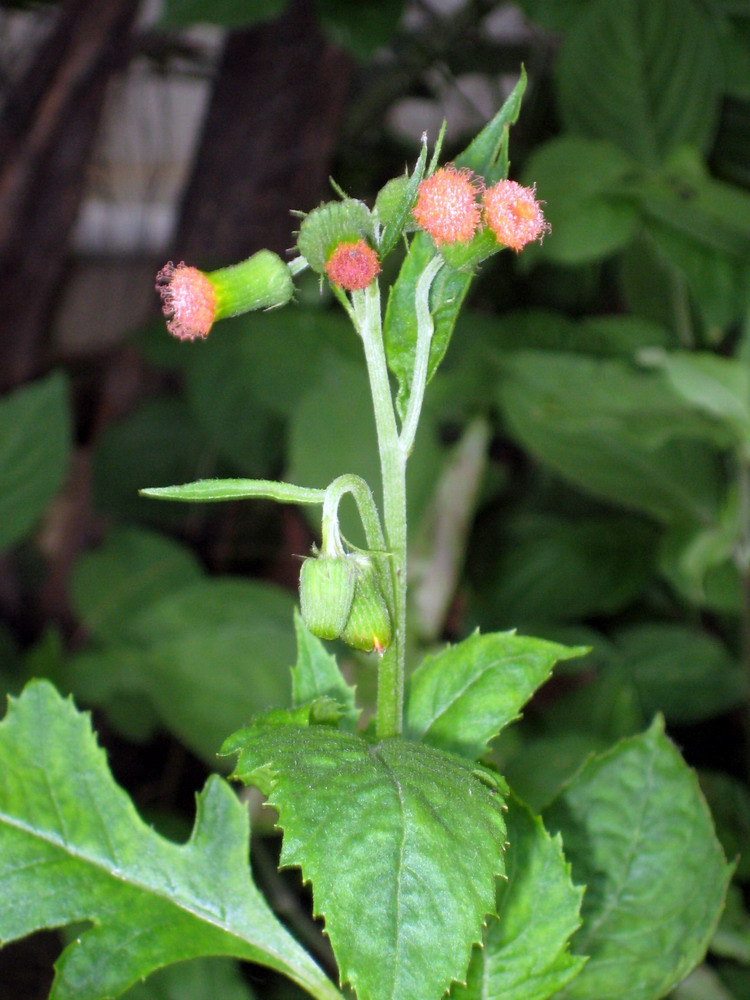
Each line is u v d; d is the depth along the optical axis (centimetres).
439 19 63
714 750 46
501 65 65
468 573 53
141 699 45
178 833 39
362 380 44
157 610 42
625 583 48
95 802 25
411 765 23
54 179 57
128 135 71
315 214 24
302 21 58
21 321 58
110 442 60
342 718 25
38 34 58
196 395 56
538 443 43
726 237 42
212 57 66
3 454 46
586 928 26
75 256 82
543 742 35
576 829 27
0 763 25
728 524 42
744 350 38
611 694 40
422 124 82
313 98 58
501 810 23
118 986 24
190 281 24
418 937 22
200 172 60
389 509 24
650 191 42
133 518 59
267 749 23
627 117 45
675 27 44
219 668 39
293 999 33
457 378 47
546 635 44
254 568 60
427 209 24
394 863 22
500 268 61
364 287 24
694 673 43
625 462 42
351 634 24
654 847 27
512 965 24
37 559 64
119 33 57
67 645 56
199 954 25
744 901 36
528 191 24
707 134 45
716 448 42
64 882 25
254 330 52
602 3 44
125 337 64
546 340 47
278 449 58
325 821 22
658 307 50
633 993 26
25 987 39
